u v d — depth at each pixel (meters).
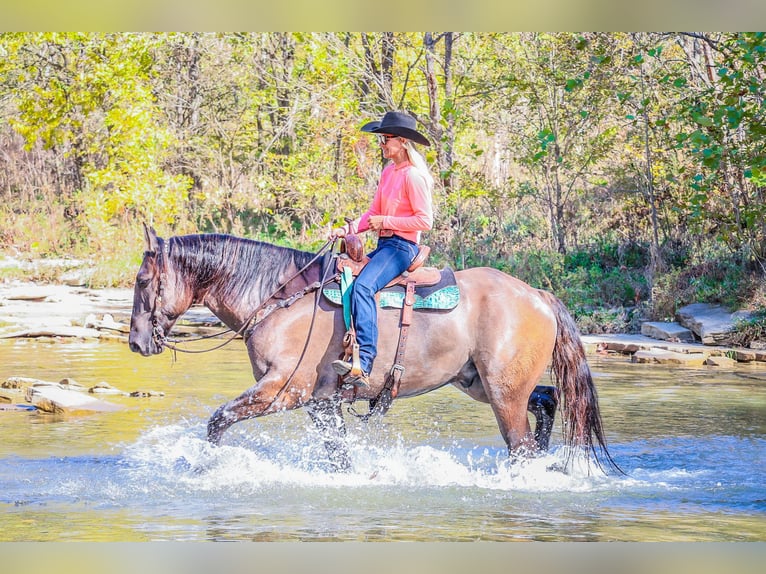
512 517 6.36
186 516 6.34
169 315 7.28
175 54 29.62
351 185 25.03
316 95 23.17
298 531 5.99
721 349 14.39
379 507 6.60
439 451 8.36
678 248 18.89
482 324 7.17
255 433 9.16
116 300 21.12
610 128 20.14
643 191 19.59
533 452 7.29
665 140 17.78
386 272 7.02
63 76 26.55
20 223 27.80
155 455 8.09
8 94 30.14
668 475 7.55
